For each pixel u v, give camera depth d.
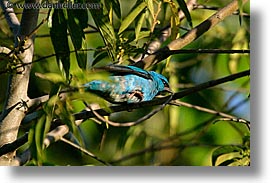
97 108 6.88
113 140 9.78
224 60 9.72
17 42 6.66
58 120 6.36
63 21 6.10
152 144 9.37
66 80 5.72
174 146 8.55
